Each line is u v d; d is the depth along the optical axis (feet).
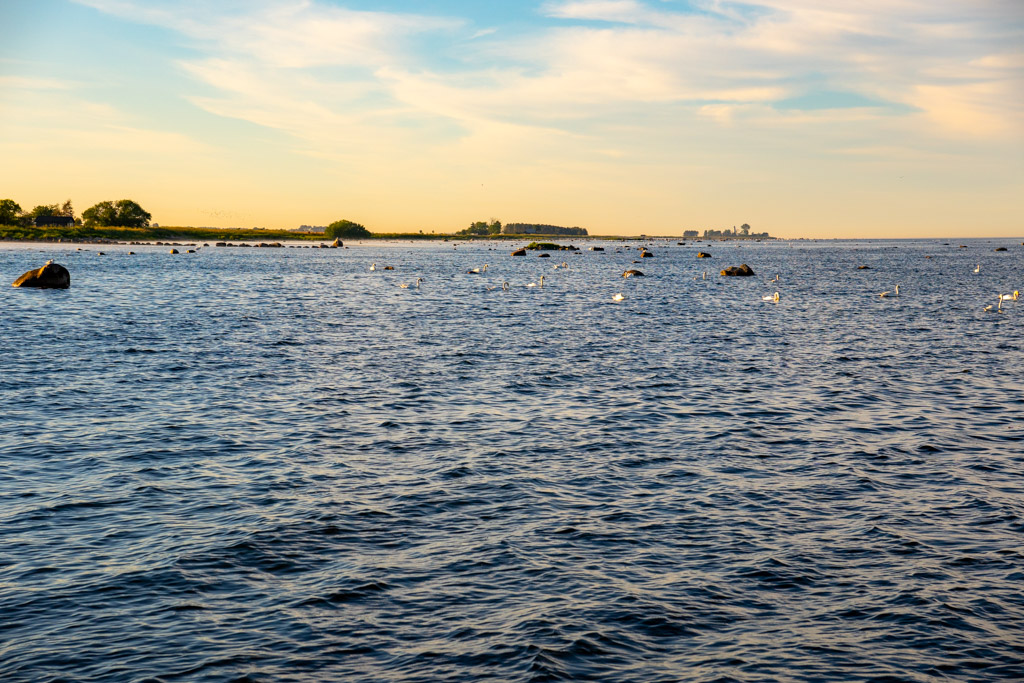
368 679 42.86
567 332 186.19
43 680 42.14
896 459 83.05
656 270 486.79
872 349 161.07
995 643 46.80
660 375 131.13
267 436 90.43
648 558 58.08
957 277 416.26
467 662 44.42
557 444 88.43
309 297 277.64
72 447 84.33
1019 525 64.44
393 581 54.03
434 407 106.52
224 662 44.14
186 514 65.46
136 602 50.60
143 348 153.38
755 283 369.30
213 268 449.89
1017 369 137.59
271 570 55.47
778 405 108.78
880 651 45.98
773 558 58.08
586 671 43.68
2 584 52.60
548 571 55.83
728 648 46.21
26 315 202.08
